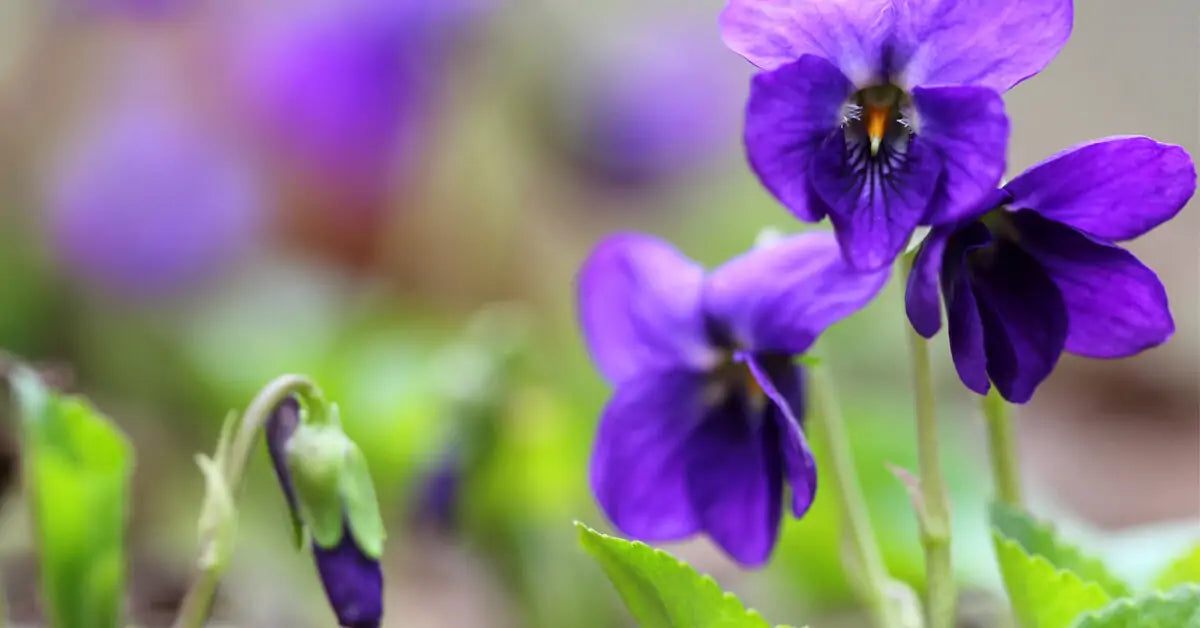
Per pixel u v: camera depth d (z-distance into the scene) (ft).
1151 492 2.11
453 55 2.02
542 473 1.24
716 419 0.99
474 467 1.19
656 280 0.99
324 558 0.92
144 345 1.84
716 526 0.99
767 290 0.96
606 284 1.01
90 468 0.98
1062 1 0.89
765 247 0.97
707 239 2.28
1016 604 0.95
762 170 0.89
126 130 1.94
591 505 1.37
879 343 2.05
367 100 2.02
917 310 0.88
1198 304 2.70
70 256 1.87
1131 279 0.91
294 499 0.92
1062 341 0.91
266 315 1.88
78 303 1.89
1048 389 2.62
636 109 2.08
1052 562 0.98
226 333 1.78
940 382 1.98
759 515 0.98
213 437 1.73
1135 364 2.60
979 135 0.88
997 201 0.89
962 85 0.88
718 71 2.24
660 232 2.25
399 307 2.13
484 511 1.22
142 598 1.35
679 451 0.99
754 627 0.92
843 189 0.89
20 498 1.28
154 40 2.29
